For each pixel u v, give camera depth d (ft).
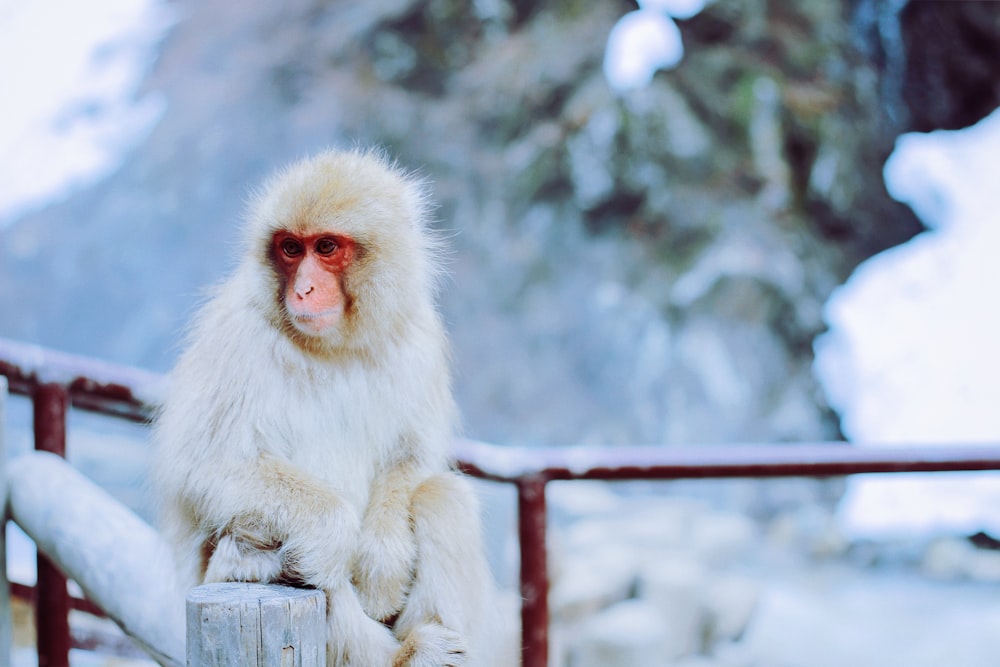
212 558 11.01
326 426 11.88
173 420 11.49
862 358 76.23
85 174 81.61
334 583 10.82
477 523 12.06
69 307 78.23
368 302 11.84
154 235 76.18
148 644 11.99
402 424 12.35
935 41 72.28
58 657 15.60
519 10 74.13
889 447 17.26
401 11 71.92
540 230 70.64
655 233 69.62
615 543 38.70
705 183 68.49
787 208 69.10
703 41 70.23
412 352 12.40
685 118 67.67
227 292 12.13
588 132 68.18
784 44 70.08
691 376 67.36
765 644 34.14
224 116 74.23
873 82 71.97
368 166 12.39
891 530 62.34
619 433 68.59
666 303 67.77
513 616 21.04
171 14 79.36
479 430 70.38
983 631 38.63
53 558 13.43
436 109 72.08
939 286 79.20
